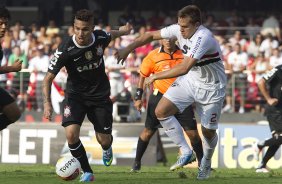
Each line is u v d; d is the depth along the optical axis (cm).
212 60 2673
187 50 2717
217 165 4466
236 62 6444
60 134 4459
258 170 3838
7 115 2948
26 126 4494
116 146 4378
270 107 3825
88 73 2712
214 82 2712
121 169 3803
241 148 4466
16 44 6812
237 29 7625
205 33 2608
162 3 8262
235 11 8069
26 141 4491
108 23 8194
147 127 3588
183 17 2602
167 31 2792
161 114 2800
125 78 5534
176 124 3375
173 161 4644
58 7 8175
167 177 2891
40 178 2794
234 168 4381
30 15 8606
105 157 2970
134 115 5459
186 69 2591
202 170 2783
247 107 5938
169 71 2594
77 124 2695
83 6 7962
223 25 7800
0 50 2861
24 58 6469
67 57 2650
